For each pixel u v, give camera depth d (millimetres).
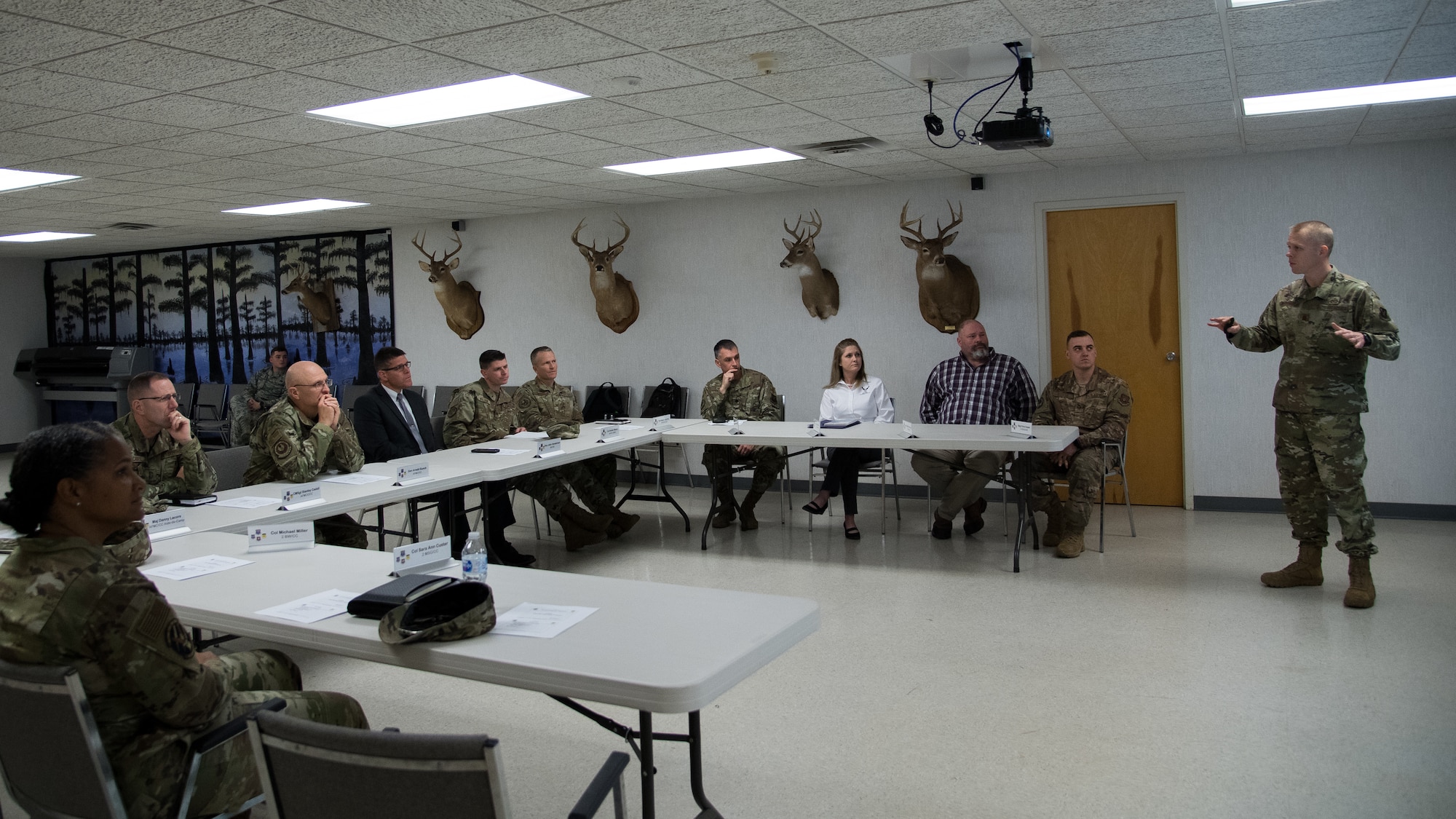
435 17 3154
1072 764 2812
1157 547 5422
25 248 10258
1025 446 4797
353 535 4512
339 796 1456
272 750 1501
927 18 3352
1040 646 3820
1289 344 4238
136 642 1742
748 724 3164
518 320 8703
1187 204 6359
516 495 7871
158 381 3787
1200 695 3283
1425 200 5793
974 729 3078
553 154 5691
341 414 4496
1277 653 3654
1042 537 5750
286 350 9727
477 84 4078
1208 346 6395
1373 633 3844
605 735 3115
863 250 7285
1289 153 6086
